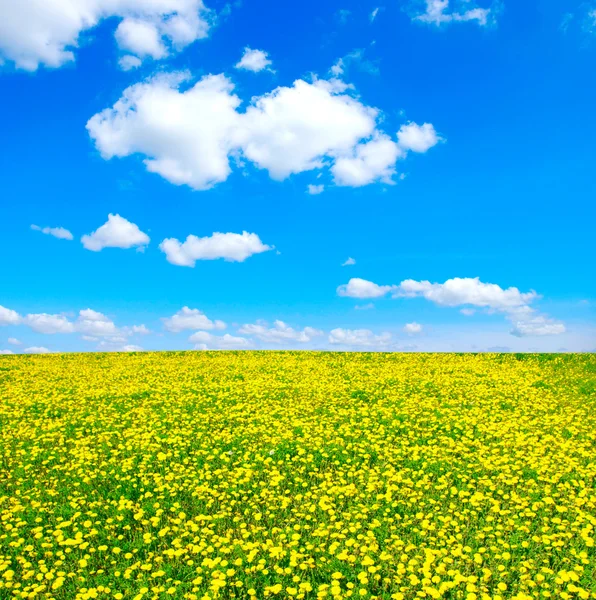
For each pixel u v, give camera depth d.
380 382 20.53
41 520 8.11
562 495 8.96
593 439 12.34
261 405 16.23
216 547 7.23
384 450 11.32
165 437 12.77
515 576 6.47
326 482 9.48
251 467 10.44
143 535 7.53
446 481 9.65
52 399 17.61
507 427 13.05
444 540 7.29
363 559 6.82
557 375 22.33
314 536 7.55
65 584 6.49
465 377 22.03
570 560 6.71
